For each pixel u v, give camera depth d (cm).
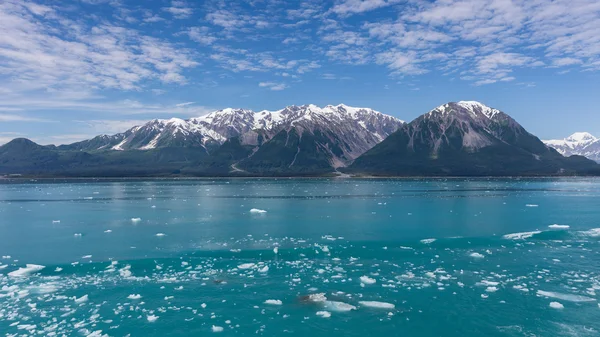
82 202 9250
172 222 5916
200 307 2666
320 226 5478
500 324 2412
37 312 2595
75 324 2433
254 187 15975
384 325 2414
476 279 3136
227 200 9706
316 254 3906
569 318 2475
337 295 2847
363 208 7700
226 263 3600
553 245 4188
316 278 3192
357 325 2422
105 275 3297
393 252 3950
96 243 4438
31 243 4466
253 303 2728
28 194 12056
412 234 4841
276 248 4047
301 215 6662
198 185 17988
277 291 2927
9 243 4472
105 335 2302
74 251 4075
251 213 6975
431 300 2750
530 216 6331
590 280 3088
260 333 2336
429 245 4238
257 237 4703
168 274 3309
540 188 14450
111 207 8081
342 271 3362
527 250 3978
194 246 4241
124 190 14075
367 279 3114
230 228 5350
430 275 3231
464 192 12294
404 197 10350
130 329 2377
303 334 2317
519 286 2972
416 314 2548
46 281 3162
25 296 2859
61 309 2634
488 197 10231
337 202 9012
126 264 3581
